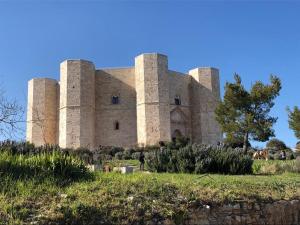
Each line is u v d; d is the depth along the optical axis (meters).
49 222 7.18
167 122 57.56
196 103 63.38
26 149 17.23
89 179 10.03
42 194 8.27
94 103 60.69
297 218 10.61
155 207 8.38
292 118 42.59
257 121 39.41
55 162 9.96
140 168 20.22
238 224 9.15
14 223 6.94
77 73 58.06
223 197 9.49
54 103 62.59
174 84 62.34
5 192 8.20
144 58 58.62
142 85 58.28
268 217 9.83
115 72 62.06
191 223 8.42
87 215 7.58
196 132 62.75
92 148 57.53
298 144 50.78
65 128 56.81
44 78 61.88
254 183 11.55
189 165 15.73
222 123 40.78
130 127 60.41
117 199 8.37
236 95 39.62
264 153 35.69
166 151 17.02
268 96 39.44
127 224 7.66
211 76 63.62
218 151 16.80
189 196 9.12
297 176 15.49
